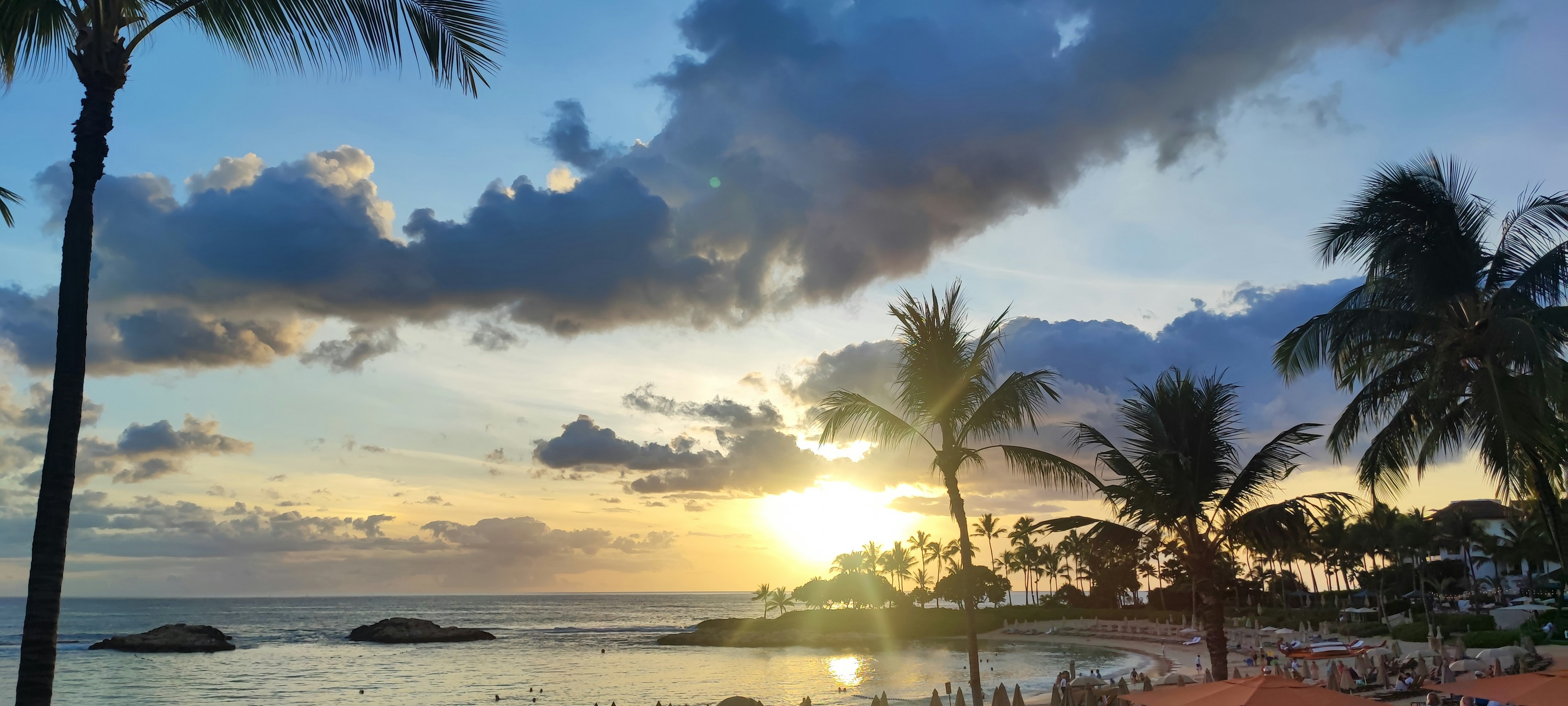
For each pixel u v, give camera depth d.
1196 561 23.33
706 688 61.56
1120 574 124.44
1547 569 88.69
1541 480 16.77
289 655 108.56
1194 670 50.75
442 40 9.25
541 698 58.41
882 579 166.88
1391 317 17.61
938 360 19.42
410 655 107.31
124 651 112.31
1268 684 16.17
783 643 120.88
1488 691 15.37
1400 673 29.97
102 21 8.74
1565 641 36.97
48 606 7.78
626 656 102.62
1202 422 23.34
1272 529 22.00
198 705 56.25
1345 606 100.62
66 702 58.28
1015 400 18.94
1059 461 19.52
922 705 38.28
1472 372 17.00
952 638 120.62
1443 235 17.22
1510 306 16.78
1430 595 87.81
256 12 9.02
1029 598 169.38
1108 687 28.42
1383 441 18.47
